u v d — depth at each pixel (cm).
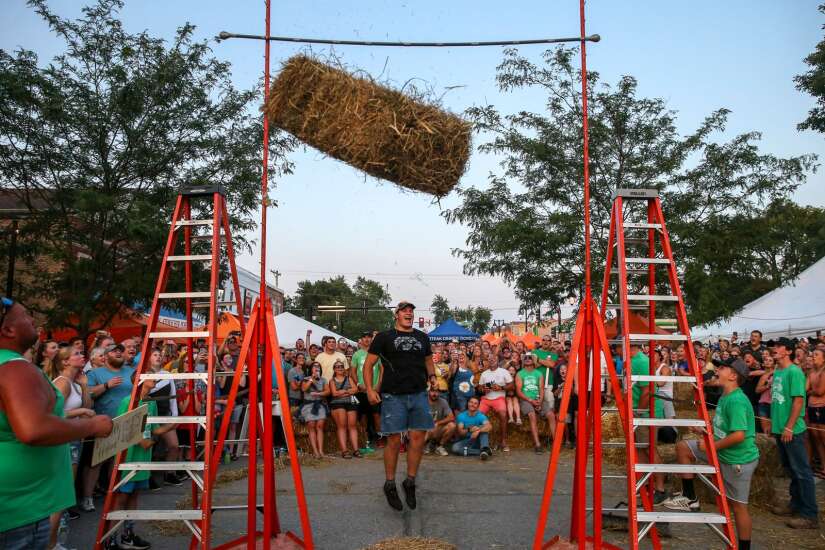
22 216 1156
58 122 1070
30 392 234
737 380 476
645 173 1155
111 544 468
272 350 417
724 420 476
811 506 557
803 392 575
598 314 430
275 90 438
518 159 1216
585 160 445
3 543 238
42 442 232
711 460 378
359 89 432
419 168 434
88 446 582
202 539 368
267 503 427
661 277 1149
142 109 1117
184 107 1127
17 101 1045
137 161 1118
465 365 1052
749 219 1115
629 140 1180
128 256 1129
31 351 545
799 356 859
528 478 745
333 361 1029
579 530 419
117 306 1147
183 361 791
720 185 1144
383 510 579
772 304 1636
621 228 424
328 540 486
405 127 429
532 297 1217
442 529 518
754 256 1145
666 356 1011
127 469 379
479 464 855
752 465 464
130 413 305
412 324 583
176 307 1129
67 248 1112
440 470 802
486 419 925
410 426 565
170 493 665
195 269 1123
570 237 1155
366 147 429
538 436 998
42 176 1120
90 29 1106
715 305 1077
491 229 1174
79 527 527
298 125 441
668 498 600
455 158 440
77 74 1109
